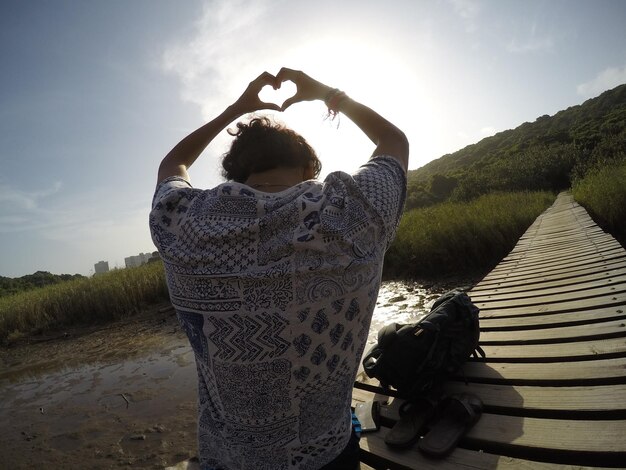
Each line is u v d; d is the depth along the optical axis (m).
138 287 10.46
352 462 1.31
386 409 2.38
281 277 0.98
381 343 2.34
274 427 1.12
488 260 9.56
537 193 22.16
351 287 1.06
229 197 1.02
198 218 1.03
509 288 4.94
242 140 1.19
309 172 1.28
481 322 3.72
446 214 12.77
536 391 2.25
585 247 6.73
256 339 1.02
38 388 5.58
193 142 1.46
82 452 3.53
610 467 1.65
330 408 1.18
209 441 1.25
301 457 1.16
